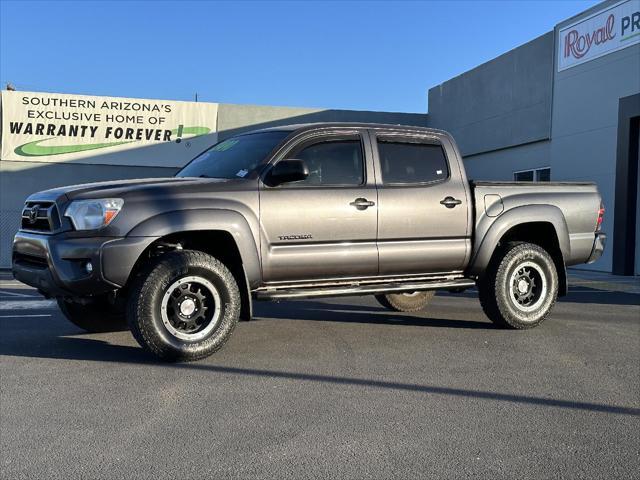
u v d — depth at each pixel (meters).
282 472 3.31
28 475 3.26
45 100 20.81
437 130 6.82
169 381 4.93
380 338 6.63
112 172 21.36
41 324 7.47
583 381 5.07
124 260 5.10
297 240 5.78
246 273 5.58
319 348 6.13
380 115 23.28
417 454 3.56
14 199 20.61
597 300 10.16
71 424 3.99
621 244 15.18
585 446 3.72
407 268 6.41
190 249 5.80
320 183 5.98
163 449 3.60
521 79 18.91
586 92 16.28
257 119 22.16
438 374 5.21
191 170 6.49
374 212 6.12
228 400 4.48
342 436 3.82
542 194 7.20
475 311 8.54
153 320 5.24
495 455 3.56
